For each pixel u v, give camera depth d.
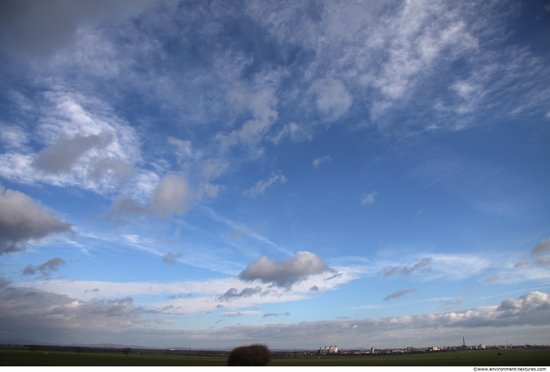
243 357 47.44
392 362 97.75
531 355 113.44
